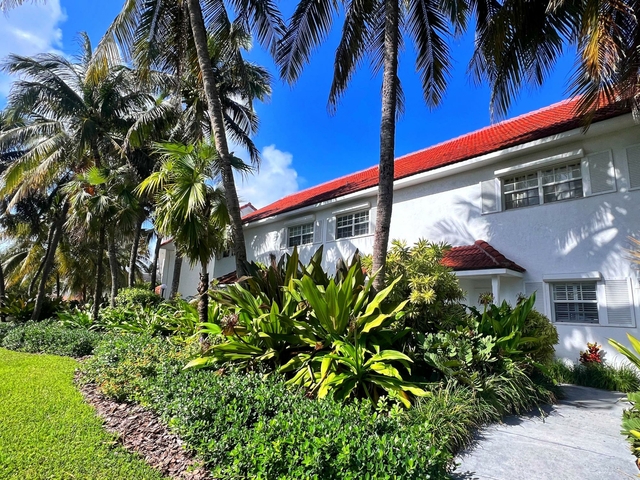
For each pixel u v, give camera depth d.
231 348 5.21
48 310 14.81
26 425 3.99
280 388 4.12
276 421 3.04
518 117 12.99
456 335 5.29
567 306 8.42
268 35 10.04
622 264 7.65
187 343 6.71
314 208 14.56
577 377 7.44
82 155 12.98
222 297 6.02
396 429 3.13
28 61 12.07
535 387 5.55
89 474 3.06
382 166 6.83
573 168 8.73
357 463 2.48
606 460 3.59
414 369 5.12
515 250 9.33
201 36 8.12
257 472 2.65
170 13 9.68
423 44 9.53
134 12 9.45
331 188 17.09
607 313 7.75
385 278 6.27
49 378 6.04
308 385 4.46
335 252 13.80
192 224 6.72
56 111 12.66
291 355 5.19
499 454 3.67
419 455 2.64
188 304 8.95
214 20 9.91
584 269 8.14
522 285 9.07
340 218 14.20
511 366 5.20
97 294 11.99
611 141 8.16
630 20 6.39
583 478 3.23
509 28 7.79
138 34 9.42
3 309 14.14
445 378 4.75
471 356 4.84
